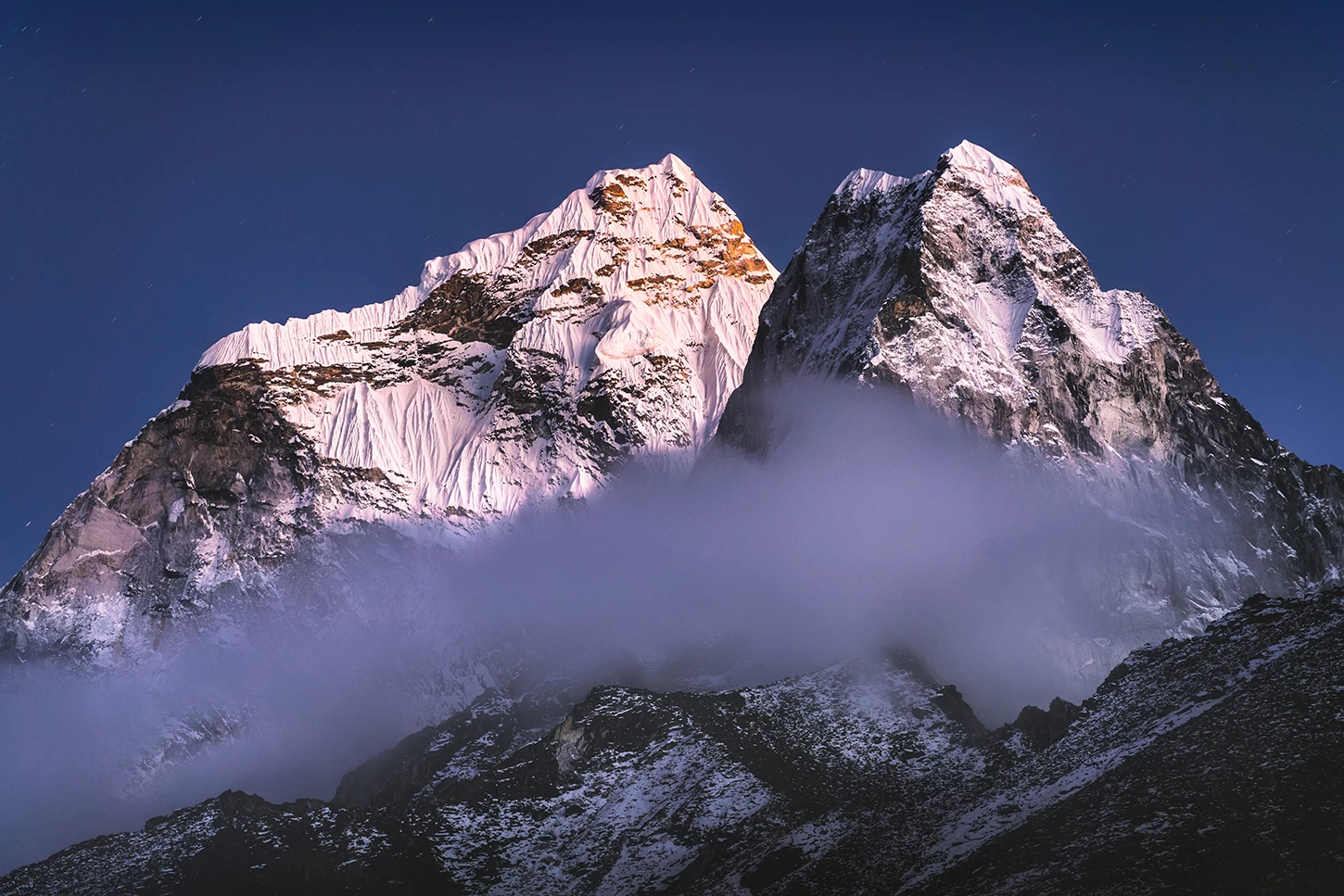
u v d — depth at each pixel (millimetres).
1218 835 132000
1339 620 158500
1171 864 130500
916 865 148500
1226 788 137500
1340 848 125562
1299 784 134000
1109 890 130375
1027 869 138125
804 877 153125
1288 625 163625
